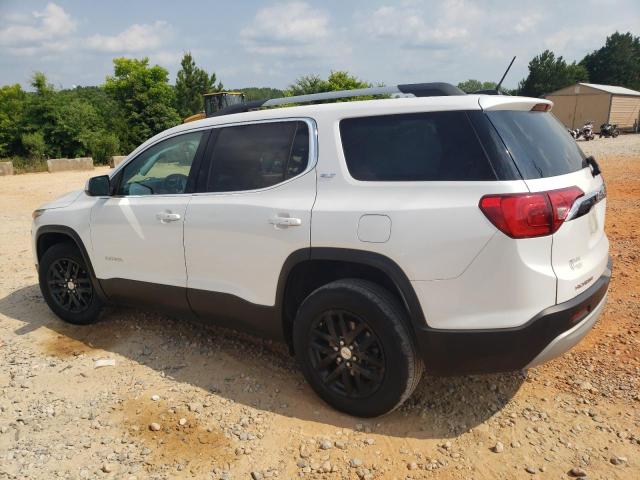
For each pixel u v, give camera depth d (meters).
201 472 2.69
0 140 31.44
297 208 3.07
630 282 5.03
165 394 3.45
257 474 2.65
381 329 2.81
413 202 2.73
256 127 3.45
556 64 71.88
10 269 6.53
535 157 2.71
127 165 4.15
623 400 3.14
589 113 42.91
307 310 3.09
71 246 4.49
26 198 13.42
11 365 3.92
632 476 2.53
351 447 2.84
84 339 4.36
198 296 3.66
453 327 2.68
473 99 2.75
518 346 2.60
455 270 2.62
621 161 16.23
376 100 3.06
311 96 3.59
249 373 3.69
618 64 82.38
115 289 4.20
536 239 2.54
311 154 3.14
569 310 2.62
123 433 3.04
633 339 3.87
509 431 2.92
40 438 3.01
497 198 2.53
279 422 3.09
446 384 3.41
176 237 3.68
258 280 3.30
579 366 3.55
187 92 53.88
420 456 2.75
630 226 7.33
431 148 2.78
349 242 2.87
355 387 3.04
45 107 31.47
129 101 40.75
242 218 3.31
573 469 2.57
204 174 3.64
